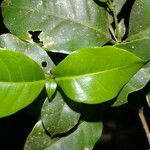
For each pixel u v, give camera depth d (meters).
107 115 0.35
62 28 0.24
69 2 0.24
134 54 0.22
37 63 0.22
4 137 0.37
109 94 0.21
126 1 0.27
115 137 0.45
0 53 0.20
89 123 0.25
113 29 0.25
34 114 0.24
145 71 0.23
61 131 0.23
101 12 0.24
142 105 0.28
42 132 0.24
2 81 0.21
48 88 0.22
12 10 0.24
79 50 0.21
